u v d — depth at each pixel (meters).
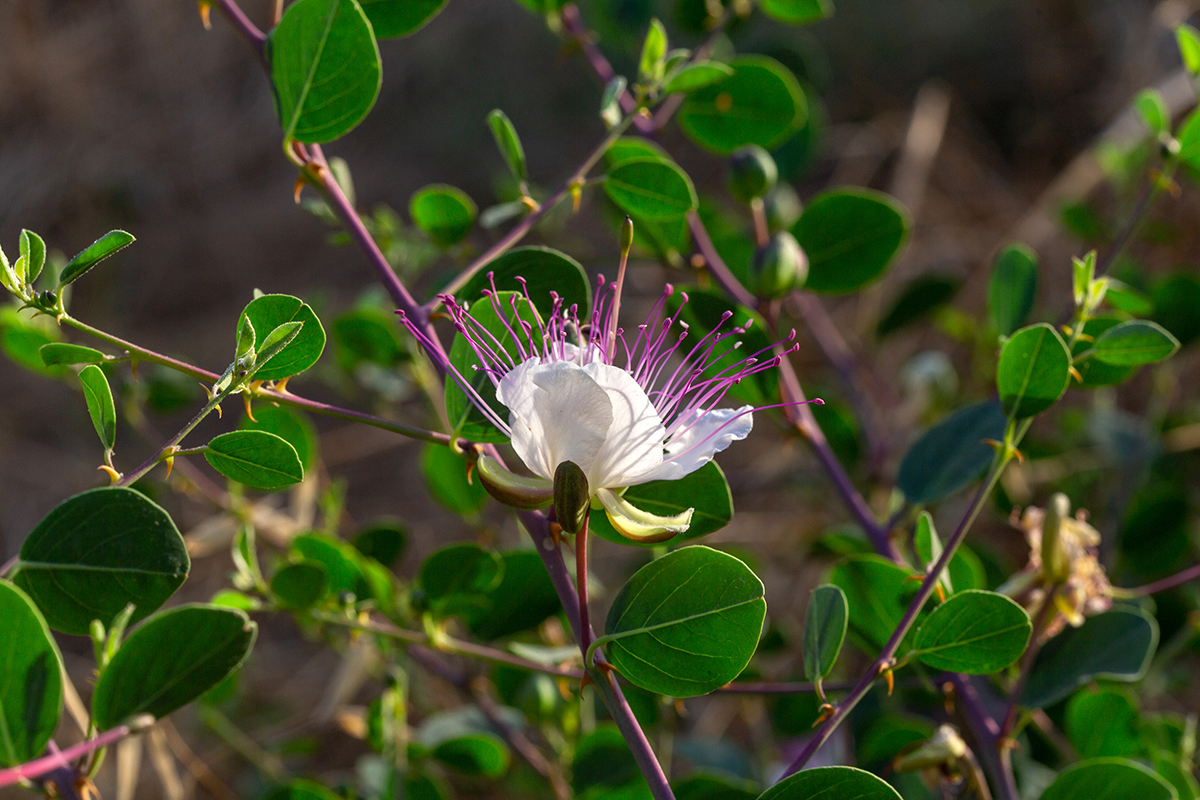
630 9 1.11
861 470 1.18
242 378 0.76
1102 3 1.99
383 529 0.95
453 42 2.50
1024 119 2.06
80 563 0.76
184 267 2.33
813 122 1.13
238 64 2.66
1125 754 0.89
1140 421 1.21
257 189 2.48
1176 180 1.52
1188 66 0.89
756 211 0.91
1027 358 0.80
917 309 1.22
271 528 0.96
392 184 2.39
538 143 2.37
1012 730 0.84
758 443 1.62
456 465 0.95
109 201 2.47
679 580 0.75
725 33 1.04
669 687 0.75
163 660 0.75
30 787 0.75
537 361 0.77
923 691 0.93
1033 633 0.84
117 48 2.67
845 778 0.77
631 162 0.84
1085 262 0.82
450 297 0.79
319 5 0.79
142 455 1.86
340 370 1.21
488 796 1.18
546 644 0.96
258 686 1.39
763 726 1.17
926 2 2.20
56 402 1.98
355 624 0.87
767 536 1.38
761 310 0.88
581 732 0.95
